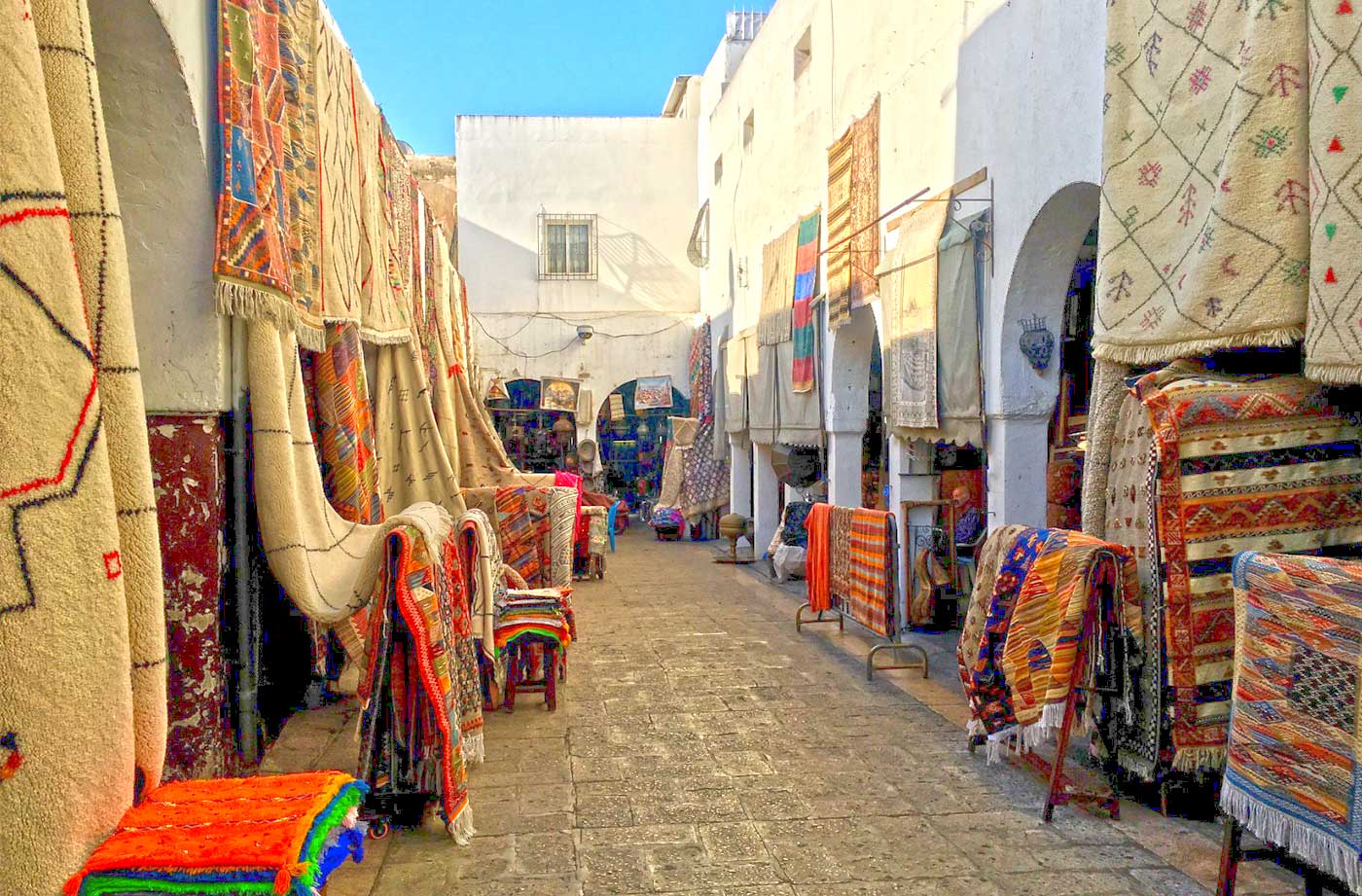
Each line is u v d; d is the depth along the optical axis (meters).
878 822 3.78
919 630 7.75
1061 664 3.72
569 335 19.14
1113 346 4.18
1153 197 4.04
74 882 1.74
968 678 4.62
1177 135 3.91
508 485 9.00
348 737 4.87
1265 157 3.42
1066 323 6.57
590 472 18.19
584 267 19.19
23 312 1.65
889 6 7.84
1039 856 3.45
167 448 3.38
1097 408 4.33
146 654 2.11
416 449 6.93
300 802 2.09
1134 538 4.07
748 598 9.80
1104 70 4.41
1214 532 3.66
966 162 6.41
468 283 19.05
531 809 3.93
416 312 8.44
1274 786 2.61
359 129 5.88
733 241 14.80
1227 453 3.67
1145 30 4.10
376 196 6.36
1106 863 3.38
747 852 3.49
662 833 3.68
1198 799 3.90
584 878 3.29
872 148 8.24
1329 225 3.12
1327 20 3.13
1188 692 3.62
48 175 1.73
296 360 4.16
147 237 3.35
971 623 4.66
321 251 4.69
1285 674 2.59
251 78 3.67
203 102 3.37
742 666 6.59
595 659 6.87
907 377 7.23
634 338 19.17
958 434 6.52
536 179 19.17
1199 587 3.64
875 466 10.34
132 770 1.91
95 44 3.07
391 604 3.65
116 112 3.23
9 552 1.61
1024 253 5.67
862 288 8.39
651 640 7.56
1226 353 4.08
